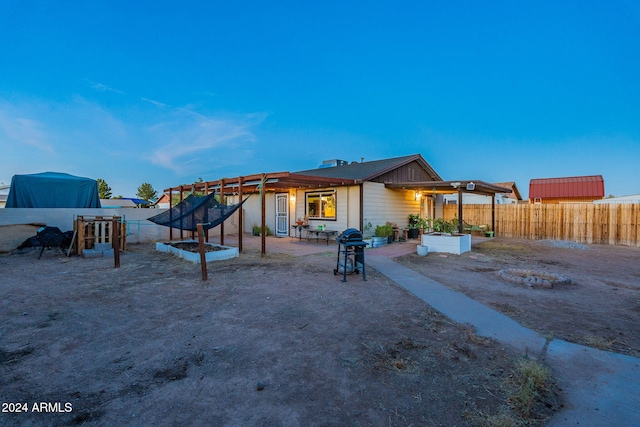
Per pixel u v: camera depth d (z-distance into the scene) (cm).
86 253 845
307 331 355
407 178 1409
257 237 1412
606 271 707
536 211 1334
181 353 300
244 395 232
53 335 342
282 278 615
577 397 231
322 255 895
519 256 912
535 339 334
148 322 382
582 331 358
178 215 988
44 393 233
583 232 1230
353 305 450
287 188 1352
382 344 321
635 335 348
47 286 552
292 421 203
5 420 200
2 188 2111
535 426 199
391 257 863
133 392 235
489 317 402
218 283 575
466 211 1550
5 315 404
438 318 398
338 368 272
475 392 237
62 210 1063
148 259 829
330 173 1260
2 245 914
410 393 236
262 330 357
